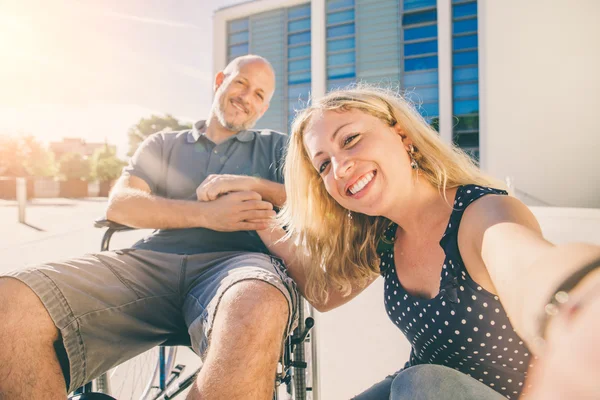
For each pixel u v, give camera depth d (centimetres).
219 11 1041
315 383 165
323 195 135
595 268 39
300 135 132
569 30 807
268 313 109
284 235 162
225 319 108
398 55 906
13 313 111
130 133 3092
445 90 864
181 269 154
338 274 138
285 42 996
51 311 117
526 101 827
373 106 115
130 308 138
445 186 108
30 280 118
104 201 1678
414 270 112
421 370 84
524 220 79
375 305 280
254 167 190
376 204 111
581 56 802
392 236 126
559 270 43
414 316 106
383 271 127
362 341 234
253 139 197
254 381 100
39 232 658
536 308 43
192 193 187
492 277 73
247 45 1029
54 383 110
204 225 163
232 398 96
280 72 999
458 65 874
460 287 92
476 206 92
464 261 91
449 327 96
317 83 941
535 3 820
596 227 450
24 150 3000
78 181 2212
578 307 37
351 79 936
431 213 110
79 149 4472
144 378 205
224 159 190
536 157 824
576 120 808
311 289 145
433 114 885
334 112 118
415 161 113
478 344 94
